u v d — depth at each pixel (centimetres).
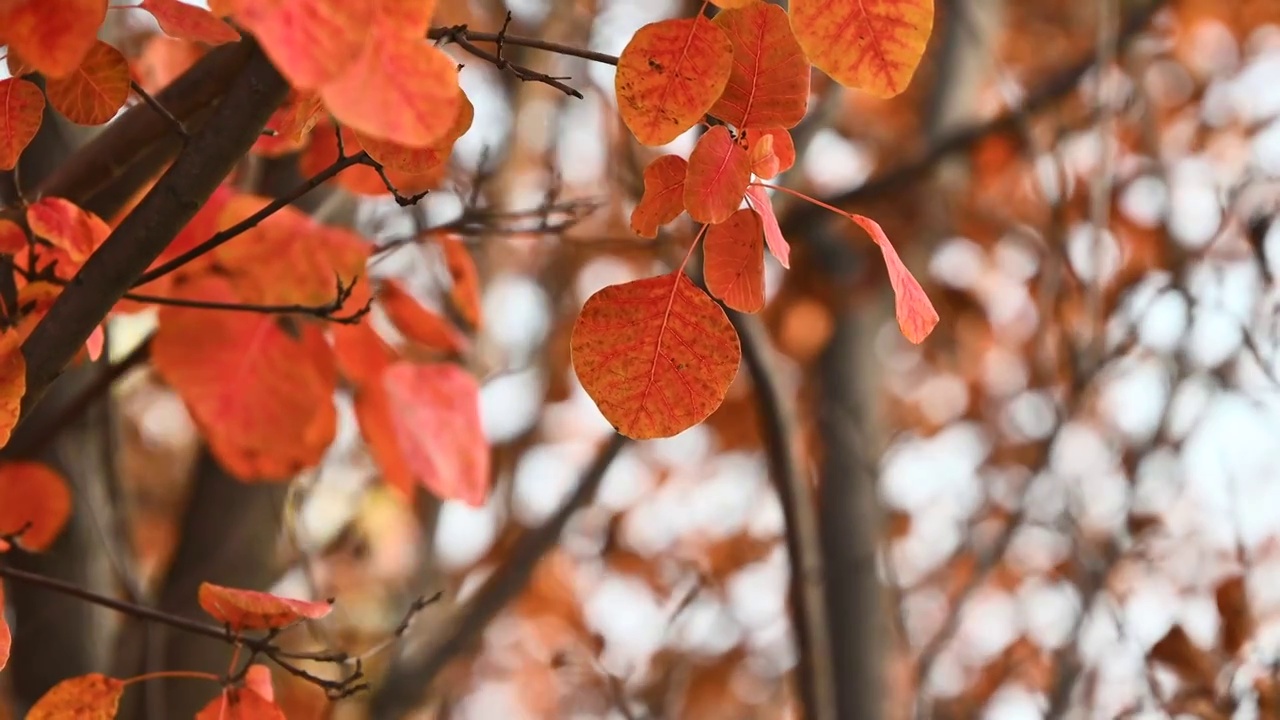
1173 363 278
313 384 156
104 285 136
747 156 131
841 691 281
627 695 268
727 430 562
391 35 121
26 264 146
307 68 120
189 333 154
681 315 132
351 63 121
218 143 135
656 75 130
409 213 213
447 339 163
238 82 135
